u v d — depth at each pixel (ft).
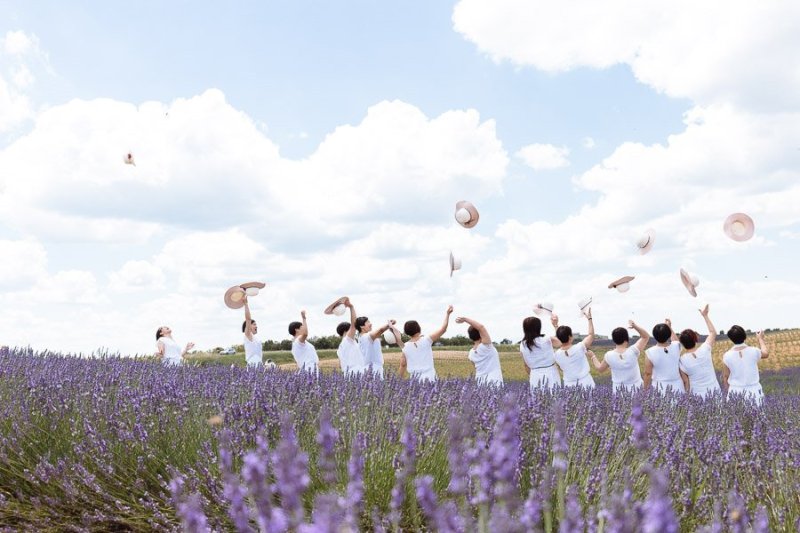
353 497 8.02
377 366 30.55
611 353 28.96
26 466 14.75
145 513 12.94
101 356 28.86
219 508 12.22
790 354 108.47
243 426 15.60
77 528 12.21
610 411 18.06
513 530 6.84
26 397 18.24
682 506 12.05
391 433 14.76
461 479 7.85
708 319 29.45
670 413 18.88
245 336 31.91
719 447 15.33
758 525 8.61
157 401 17.88
